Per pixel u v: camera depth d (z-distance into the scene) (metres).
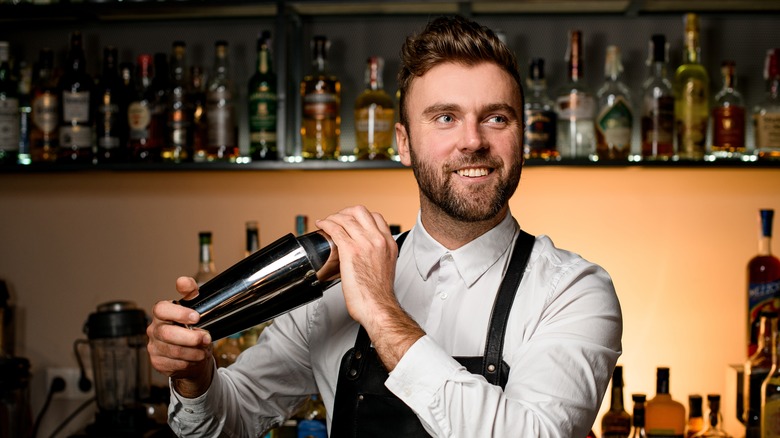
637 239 2.25
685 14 2.22
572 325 1.23
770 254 2.12
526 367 1.19
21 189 2.43
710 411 2.00
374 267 1.17
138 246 2.39
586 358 1.19
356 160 2.07
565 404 1.15
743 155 2.10
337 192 2.32
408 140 1.32
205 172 2.37
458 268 1.35
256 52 2.34
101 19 2.37
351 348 1.36
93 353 2.23
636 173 2.25
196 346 1.15
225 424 1.35
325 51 2.16
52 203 2.42
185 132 2.17
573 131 2.10
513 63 1.27
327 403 1.39
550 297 1.28
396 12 2.26
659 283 2.24
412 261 1.42
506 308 1.29
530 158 2.01
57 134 2.22
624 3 2.15
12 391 2.18
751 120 2.24
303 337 1.44
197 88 2.21
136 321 2.12
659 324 2.24
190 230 2.38
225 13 2.28
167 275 2.39
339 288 1.40
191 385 1.27
